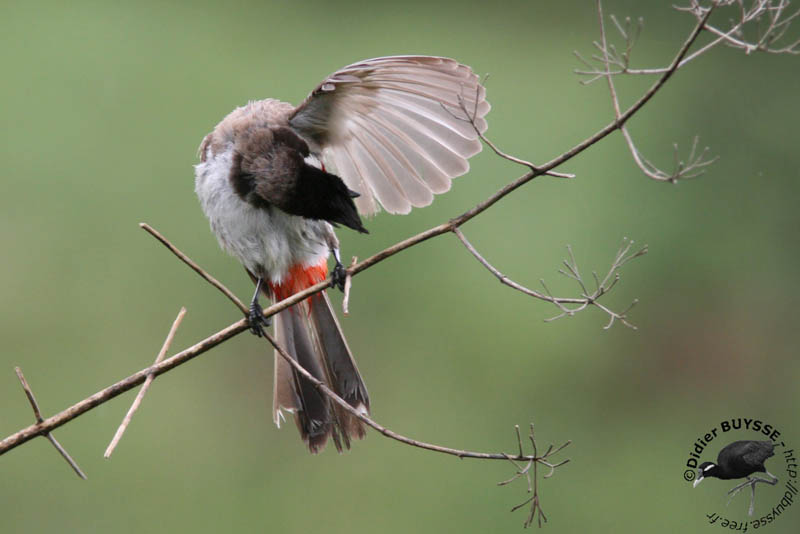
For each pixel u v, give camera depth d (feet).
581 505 41.75
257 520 40.86
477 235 43.98
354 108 21.65
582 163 46.26
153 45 48.39
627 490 42.45
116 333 43.45
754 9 17.43
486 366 42.75
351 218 21.40
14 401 42.22
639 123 48.21
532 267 43.57
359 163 22.79
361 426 23.49
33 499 40.47
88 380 42.52
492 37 52.34
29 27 47.85
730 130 49.75
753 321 46.98
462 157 21.76
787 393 46.68
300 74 49.29
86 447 41.63
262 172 21.57
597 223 45.01
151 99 47.01
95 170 45.42
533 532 40.01
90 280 43.91
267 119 22.31
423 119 21.45
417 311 43.21
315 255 23.54
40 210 44.57
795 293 47.09
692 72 50.65
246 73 48.44
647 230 46.26
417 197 22.63
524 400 42.50
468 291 43.29
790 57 50.14
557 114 47.75
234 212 22.48
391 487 40.83
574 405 43.11
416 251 43.83
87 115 46.24
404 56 19.57
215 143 22.52
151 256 44.39
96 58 47.55
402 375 42.45
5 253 43.73
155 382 42.96
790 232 47.75
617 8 52.90
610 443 44.11
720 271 47.24
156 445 41.98
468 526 39.68
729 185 49.06
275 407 23.58
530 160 46.01
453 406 42.50
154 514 40.86
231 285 43.98
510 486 40.37
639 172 46.50
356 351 42.75
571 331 43.45
